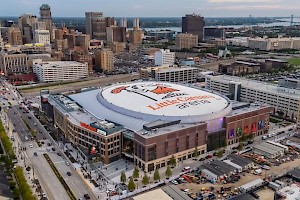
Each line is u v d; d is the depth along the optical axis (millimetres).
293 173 191125
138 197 160125
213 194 177875
